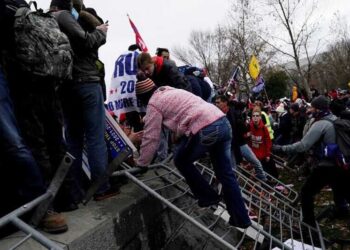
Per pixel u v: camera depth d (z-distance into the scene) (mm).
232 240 5438
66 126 4141
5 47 3189
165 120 4234
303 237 5906
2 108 2947
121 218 3803
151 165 5043
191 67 7098
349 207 6840
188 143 4145
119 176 4359
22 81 3229
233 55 42031
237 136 7727
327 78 56375
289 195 8320
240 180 7430
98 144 4086
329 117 6027
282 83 45938
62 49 3232
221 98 7602
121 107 5316
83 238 3176
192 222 4020
